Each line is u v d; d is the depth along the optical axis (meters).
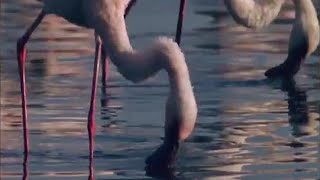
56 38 15.60
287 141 10.28
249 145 10.15
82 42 15.38
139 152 9.98
